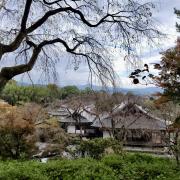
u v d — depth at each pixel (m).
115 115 32.81
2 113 25.52
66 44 8.44
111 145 21.98
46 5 8.70
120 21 8.11
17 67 7.73
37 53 8.09
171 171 13.52
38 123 29.02
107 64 8.17
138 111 33.12
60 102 34.25
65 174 13.07
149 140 35.41
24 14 7.73
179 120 9.58
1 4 7.82
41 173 13.11
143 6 7.91
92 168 13.59
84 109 34.56
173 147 21.59
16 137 25.59
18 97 26.97
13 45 7.62
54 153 29.55
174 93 8.65
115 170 13.73
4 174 12.24
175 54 8.73
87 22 8.38
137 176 12.98
